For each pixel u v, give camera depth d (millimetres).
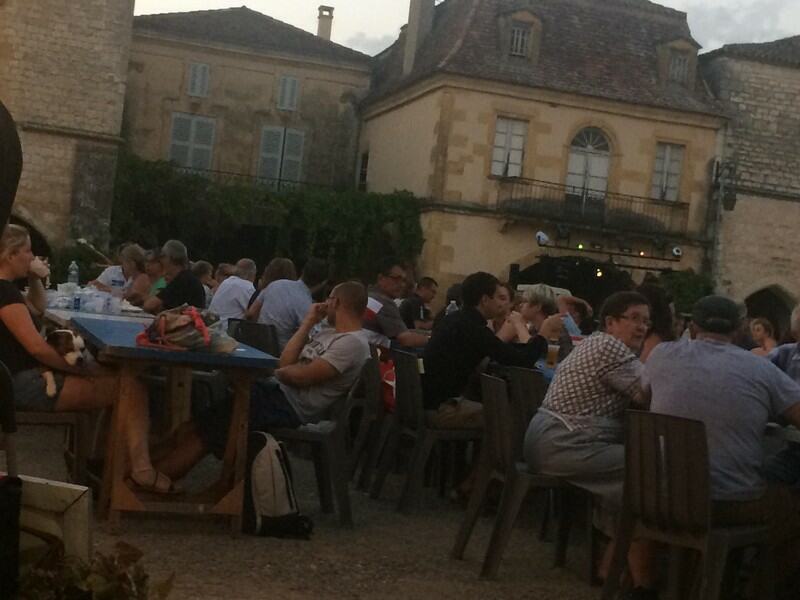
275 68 38531
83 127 30594
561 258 34094
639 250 34625
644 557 5883
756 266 35562
